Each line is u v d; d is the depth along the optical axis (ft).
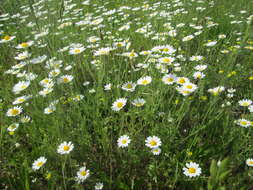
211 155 1.63
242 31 3.29
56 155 1.60
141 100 1.76
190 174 1.38
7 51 3.31
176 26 3.17
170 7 3.93
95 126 1.86
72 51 2.30
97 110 1.83
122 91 2.16
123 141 1.55
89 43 3.02
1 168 1.66
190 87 1.70
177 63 2.46
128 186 1.47
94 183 1.52
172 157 1.64
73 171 1.60
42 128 1.82
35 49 2.88
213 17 3.89
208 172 1.52
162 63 2.11
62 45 3.09
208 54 2.70
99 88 1.92
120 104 1.72
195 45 3.05
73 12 4.15
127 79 2.30
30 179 1.59
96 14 4.33
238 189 1.43
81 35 3.24
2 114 1.93
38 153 1.67
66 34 3.26
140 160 1.63
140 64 2.37
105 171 1.65
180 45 3.12
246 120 1.71
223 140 1.72
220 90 1.90
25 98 1.94
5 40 2.50
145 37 3.01
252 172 1.44
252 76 2.33
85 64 2.64
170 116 1.80
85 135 1.76
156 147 1.51
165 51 2.10
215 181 1.07
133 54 2.20
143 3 4.49
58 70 2.05
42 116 1.83
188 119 1.94
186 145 1.69
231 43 3.14
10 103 2.17
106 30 3.58
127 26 3.15
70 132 1.71
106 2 4.71
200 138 1.74
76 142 1.71
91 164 1.64
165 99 2.00
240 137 1.68
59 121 1.73
